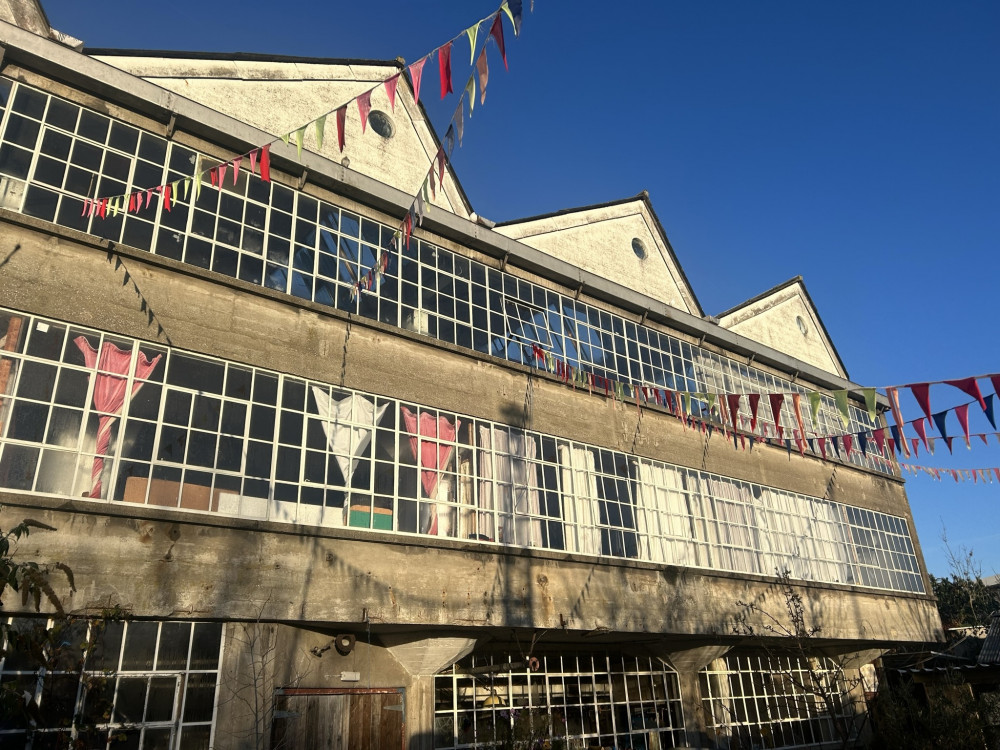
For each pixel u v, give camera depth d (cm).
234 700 992
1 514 880
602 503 1541
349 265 1357
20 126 1072
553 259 1703
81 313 1020
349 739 1134
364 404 1259
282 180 1327
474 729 1329
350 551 1141
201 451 1062
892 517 2297
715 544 1727
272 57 1419
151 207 1154
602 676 1569
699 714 1675
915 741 1727
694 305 2112
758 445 1977
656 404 1756
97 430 989
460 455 1355
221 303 1155
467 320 1502
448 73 712
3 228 996
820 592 1902
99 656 905
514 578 1312
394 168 1533
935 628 2188
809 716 1956
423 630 1220
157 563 964
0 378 940
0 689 685
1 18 1099
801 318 2489
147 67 1263
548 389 1560
